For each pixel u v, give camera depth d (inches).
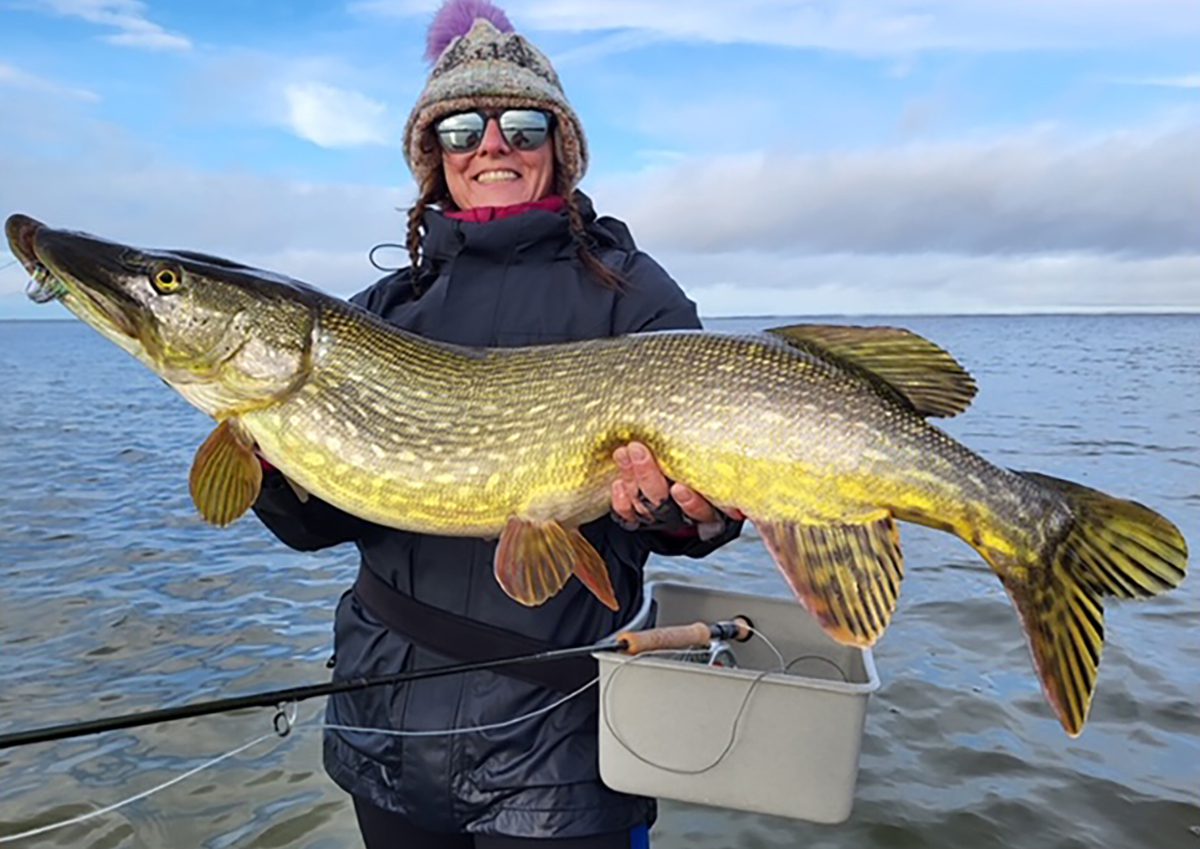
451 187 40.3
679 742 33.0
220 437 35.7
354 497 35.0
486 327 36.6
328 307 35.7
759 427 31.8
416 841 34.6
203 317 34.9
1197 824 57.5
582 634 34.3
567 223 36.6
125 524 132.9
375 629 35.0
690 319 36.4
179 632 89.1
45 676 78.7
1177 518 143.3
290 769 63.6
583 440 33.3
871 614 31.7
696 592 43.9
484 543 34.7
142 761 64.3
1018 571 31.6
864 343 33.0
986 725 69.8
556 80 40.1
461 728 32.1
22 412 286.8
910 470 31.5
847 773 32.5
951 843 56.2
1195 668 80.2
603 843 32.9
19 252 35.8
